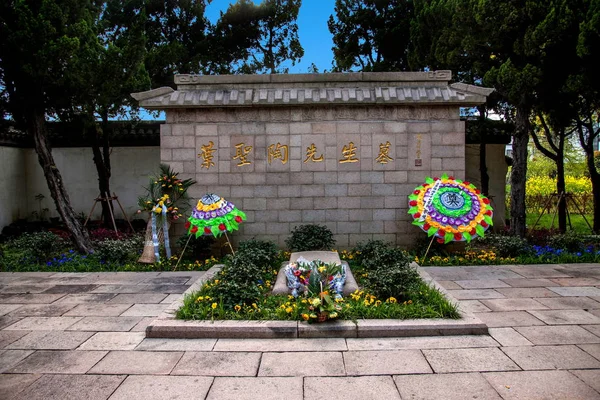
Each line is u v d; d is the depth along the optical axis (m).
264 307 4.91
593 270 6.99
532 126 11.96
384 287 5.02
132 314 5.11
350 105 8.05
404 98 7.88
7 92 8.75
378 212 8.17
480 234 7.14
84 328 4.66
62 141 12.90
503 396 3.21
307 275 5.36
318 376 3.54
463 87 8.00
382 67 13.52
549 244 8.62
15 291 6.09
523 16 8.52
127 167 13.10
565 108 10.41
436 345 4.11
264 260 6.69
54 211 13.00
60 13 8.06
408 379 3.47
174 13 14.36
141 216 13.12
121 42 10.85
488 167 12.76
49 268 7.43
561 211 11.30
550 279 6.44
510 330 4.45
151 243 7.73
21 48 7.70
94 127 10.79
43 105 8.78
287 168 8.15
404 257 6.57
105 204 12.13
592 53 7.91
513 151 9.77
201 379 3.52
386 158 8.14
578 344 4.11
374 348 4.06
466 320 4.44
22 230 11.82
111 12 13.71
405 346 4.10
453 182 7.67
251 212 8.20
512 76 8.73
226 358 3.89
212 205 7.36
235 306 4.74
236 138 8.15
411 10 13.27
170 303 5.51
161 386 3.41
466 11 9.27
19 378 3.57
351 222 8.19
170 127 8.16
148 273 7.11
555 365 3.68
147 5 13.84
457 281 6.34
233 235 8.20
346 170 8.15
